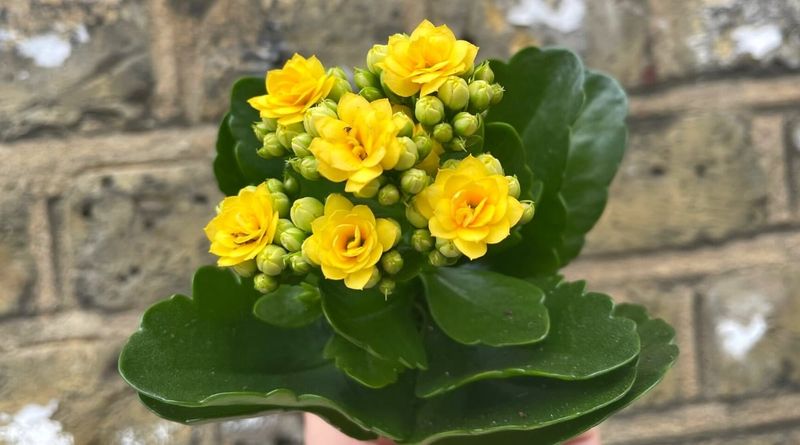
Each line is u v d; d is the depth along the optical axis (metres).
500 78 0.19
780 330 0.37
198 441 0.36
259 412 0.17
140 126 0.34
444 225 0.14
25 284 0.34
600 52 0.35
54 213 0.34
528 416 0.16
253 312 0.18
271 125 0.17
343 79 0.16
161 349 0.17
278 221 0.15
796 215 0.37
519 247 0.19
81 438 0.35
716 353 0.37
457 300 0.17
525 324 0.16
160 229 0.35
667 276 0.37
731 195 0.36
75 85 0.34
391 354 0.16
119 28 0.34
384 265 0.15
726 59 0.36
